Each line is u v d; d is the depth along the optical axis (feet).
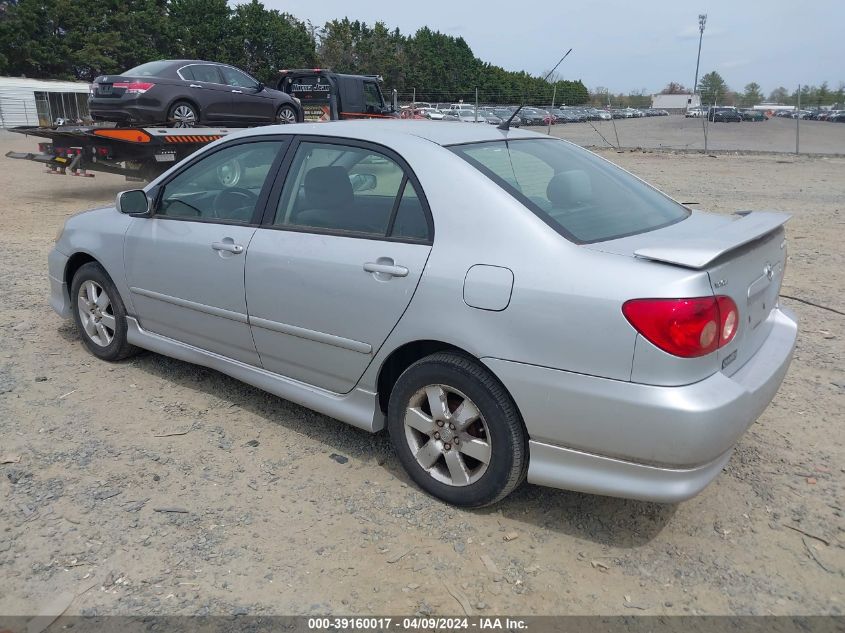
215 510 10.47
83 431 12.74
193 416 13.47
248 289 12.43
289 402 14.15
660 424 8.54
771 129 144.46
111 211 15.71
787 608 8.70
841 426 13.24
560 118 167.84
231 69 47.34
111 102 42.27
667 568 9.39
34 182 51.85
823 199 42.96
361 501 10.79
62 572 9.10
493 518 10.43
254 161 12.94
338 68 220.43
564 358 9.06
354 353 11.23
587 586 9.05
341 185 11.58
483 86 261.44
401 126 12.00
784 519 10.44
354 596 8.80
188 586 8.91
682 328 8.43
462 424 10.23
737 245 9.03
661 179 54.44
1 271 24.07
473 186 10.18
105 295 15.61
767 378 9.67
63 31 176.45
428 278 10.12
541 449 9.61
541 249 9.43
